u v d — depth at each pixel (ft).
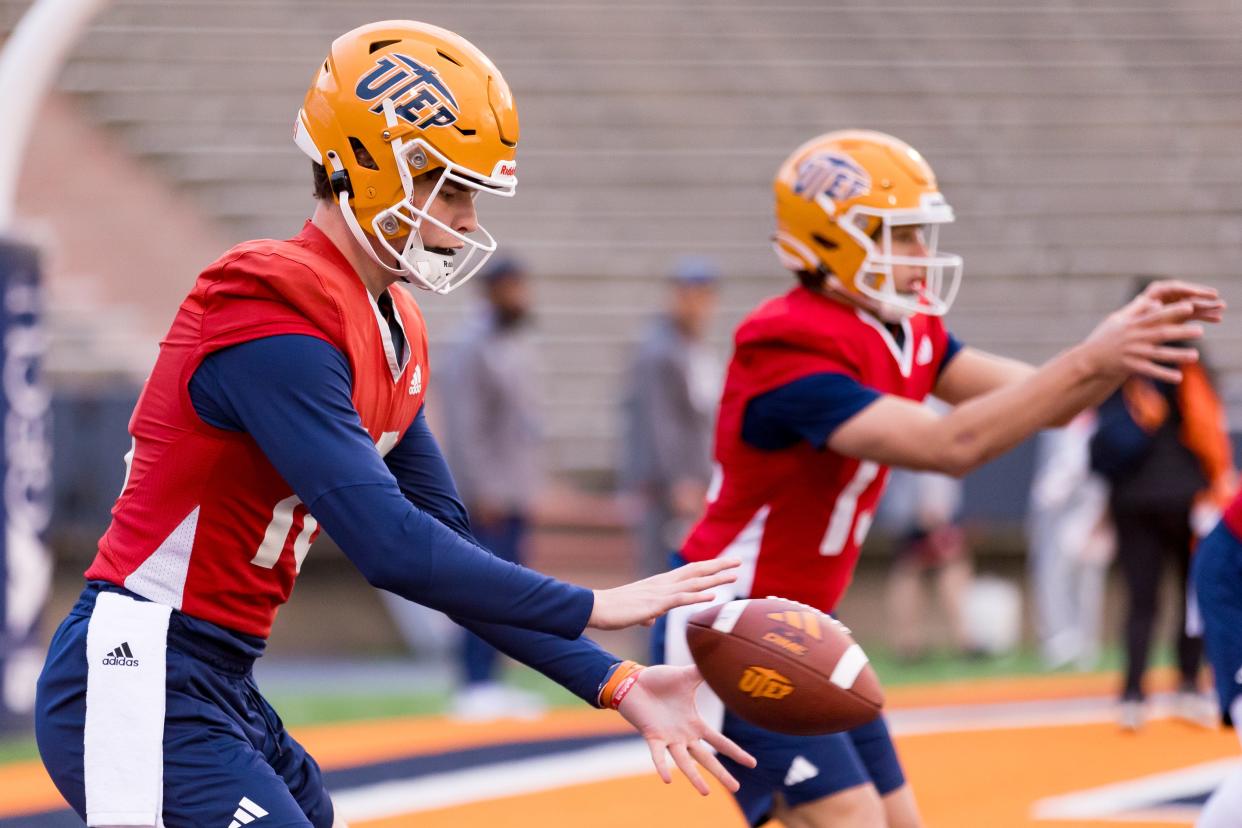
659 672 33.86
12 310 81.05
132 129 161.38
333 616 120.47
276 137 162.61
